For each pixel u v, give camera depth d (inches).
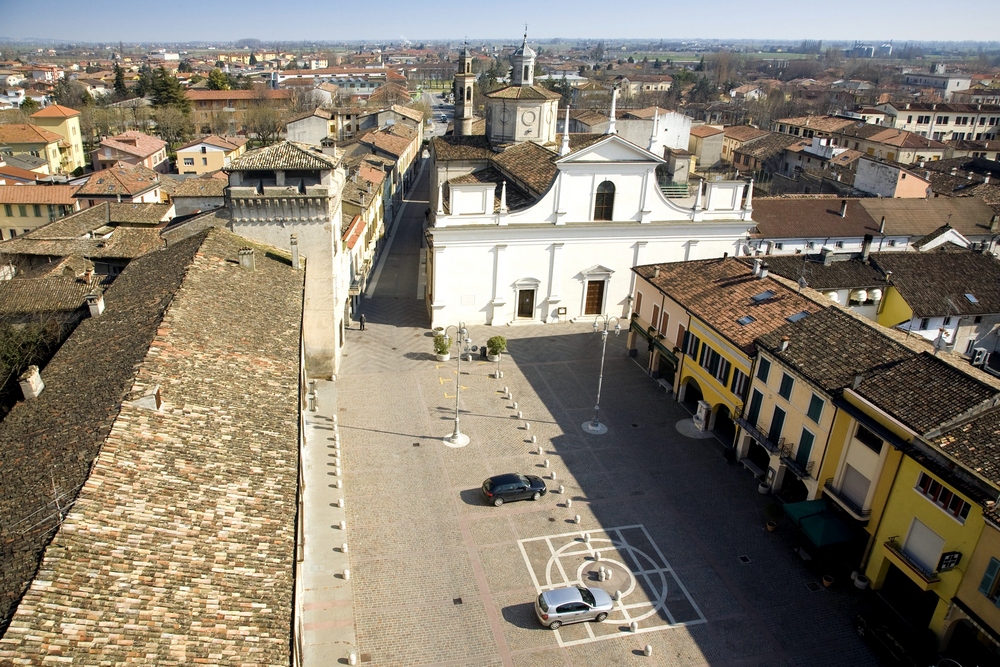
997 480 1053.8
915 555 1210.0
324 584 1283.2
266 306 1541.6
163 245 1979.6
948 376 1261.1
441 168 2977.4
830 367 1441.9
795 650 1192.2
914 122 6427.2
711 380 1819.6
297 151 1910.7
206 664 716.0
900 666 1150.3
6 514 844.6
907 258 2219.5
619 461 1717.5
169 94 6628.9
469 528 1454.2
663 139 4943.4
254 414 1147.3
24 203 3560.5
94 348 1301.7
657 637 1206.9
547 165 2635.3
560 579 1327.5
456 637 1186.6
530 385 2085.4
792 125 6181.1
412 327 2485.2
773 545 1443.2
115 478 890.1
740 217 2600.9
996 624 1058.7
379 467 1643.7
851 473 1357.0
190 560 829.2
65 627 689.0
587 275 2532.0
